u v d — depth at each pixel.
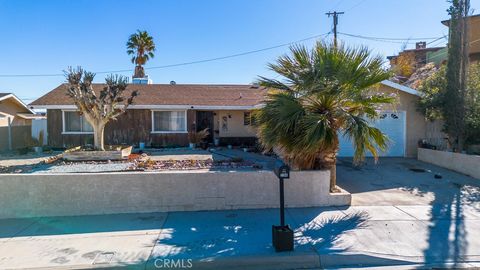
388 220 5.60
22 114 22.64
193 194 6.29
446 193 7.43
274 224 5.45
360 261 4.25
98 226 5.46
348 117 6.38
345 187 8.05
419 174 9.56
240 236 4.94
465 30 10.23
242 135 18.41
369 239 4.80
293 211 6.17
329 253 4.32
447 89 10.47
